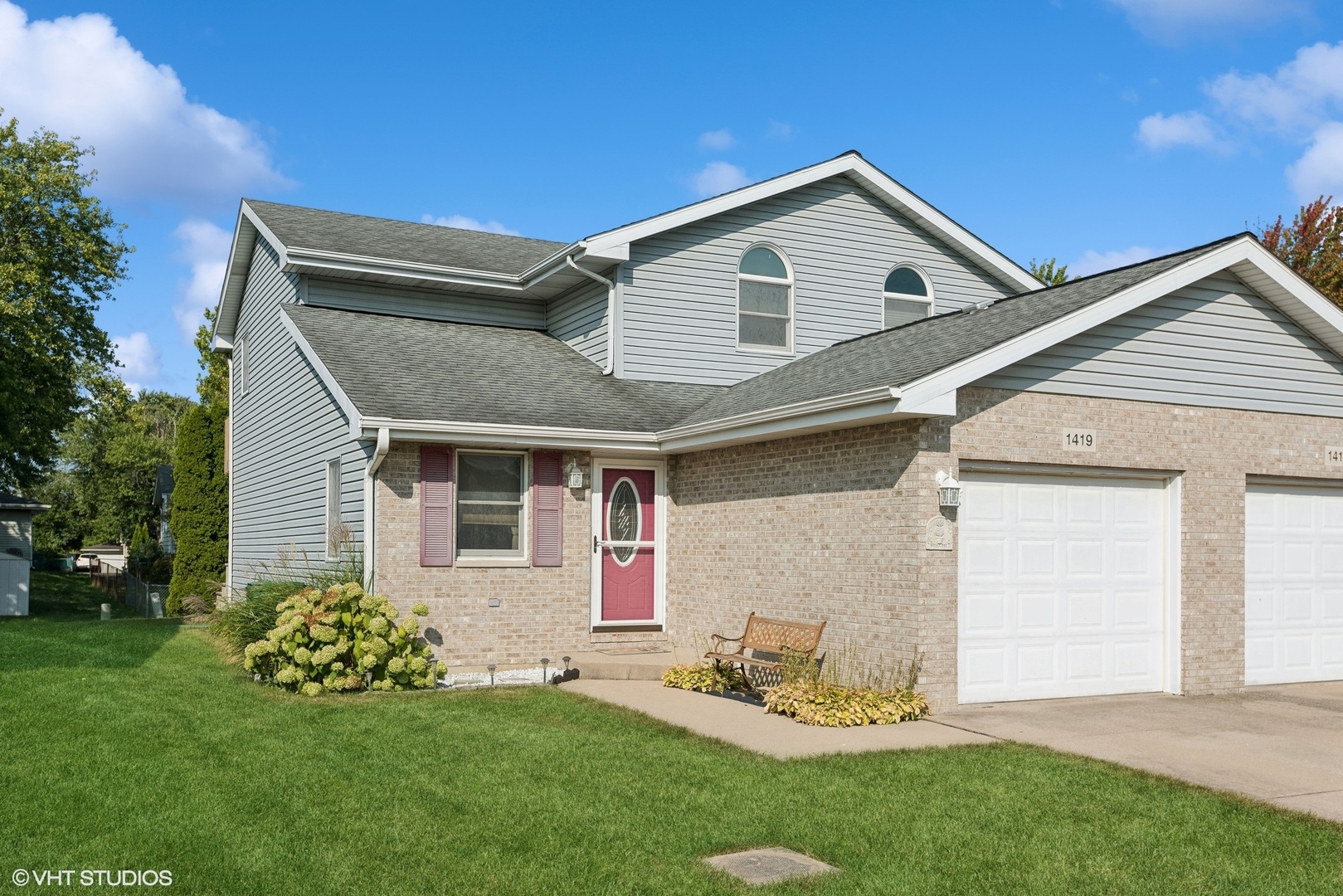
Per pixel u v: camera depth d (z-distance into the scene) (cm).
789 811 715
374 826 667
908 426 1095
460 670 1351
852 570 1168
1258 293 1300
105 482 6147
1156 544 1256
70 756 824
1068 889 577
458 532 1377
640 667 1321
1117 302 1155
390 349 1569
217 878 572
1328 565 1371
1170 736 981
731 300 1708
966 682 1129
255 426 2097
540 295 1867
